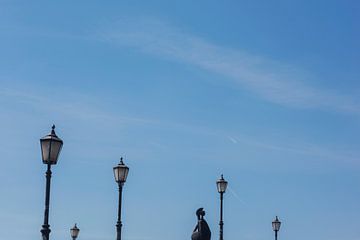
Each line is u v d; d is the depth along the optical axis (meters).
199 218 39.19
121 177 30.47
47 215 20.06
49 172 20.52
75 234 44.62
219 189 39.53
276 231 50.78
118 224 30.23
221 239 38.94
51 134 20.94
